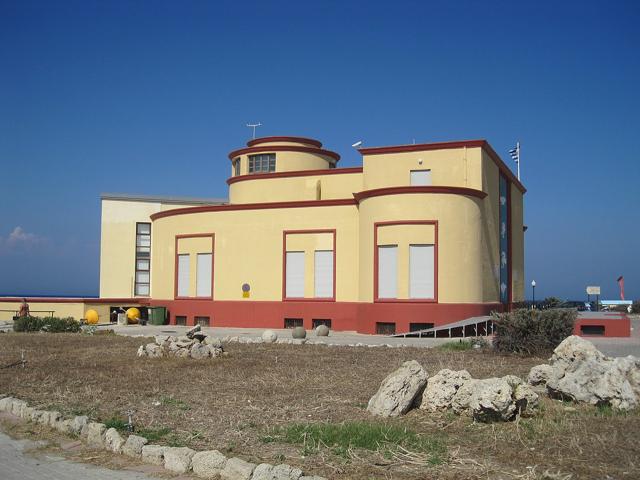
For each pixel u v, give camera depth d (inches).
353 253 1226.6
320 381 533.3
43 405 453.1
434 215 1112.2
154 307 1405.0
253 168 1515.7
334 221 1246.9
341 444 332.2
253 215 1309.1
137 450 336.5
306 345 861.2
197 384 531.2
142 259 1728.6
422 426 372.2
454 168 1219.9
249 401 453.7
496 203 1336.1
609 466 286.2
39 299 1553.9
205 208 1349.7
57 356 735.7
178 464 313.6
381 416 397.7
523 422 369.4
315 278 1253.1
